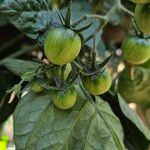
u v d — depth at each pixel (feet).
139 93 1.29
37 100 0.96
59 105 0.93
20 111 0.95
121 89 1.28
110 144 0.98
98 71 0.88
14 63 1.08
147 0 0.81
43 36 0.92
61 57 0.82
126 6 1.06
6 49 1.30
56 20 0.95
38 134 0.92
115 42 1.48
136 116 1.16
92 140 0.96
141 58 0.96
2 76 1.13
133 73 1.25
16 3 0.92
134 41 0.95
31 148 0.91
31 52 1.28
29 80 0.88
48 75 0.89
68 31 0.82
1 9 0.91
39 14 0.94
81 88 0.97
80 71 0.88
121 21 1.29
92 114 0.99
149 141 1.17
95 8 1.09
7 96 1.12
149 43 0.95
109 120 1.02
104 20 0.86
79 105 0.98
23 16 0.92
